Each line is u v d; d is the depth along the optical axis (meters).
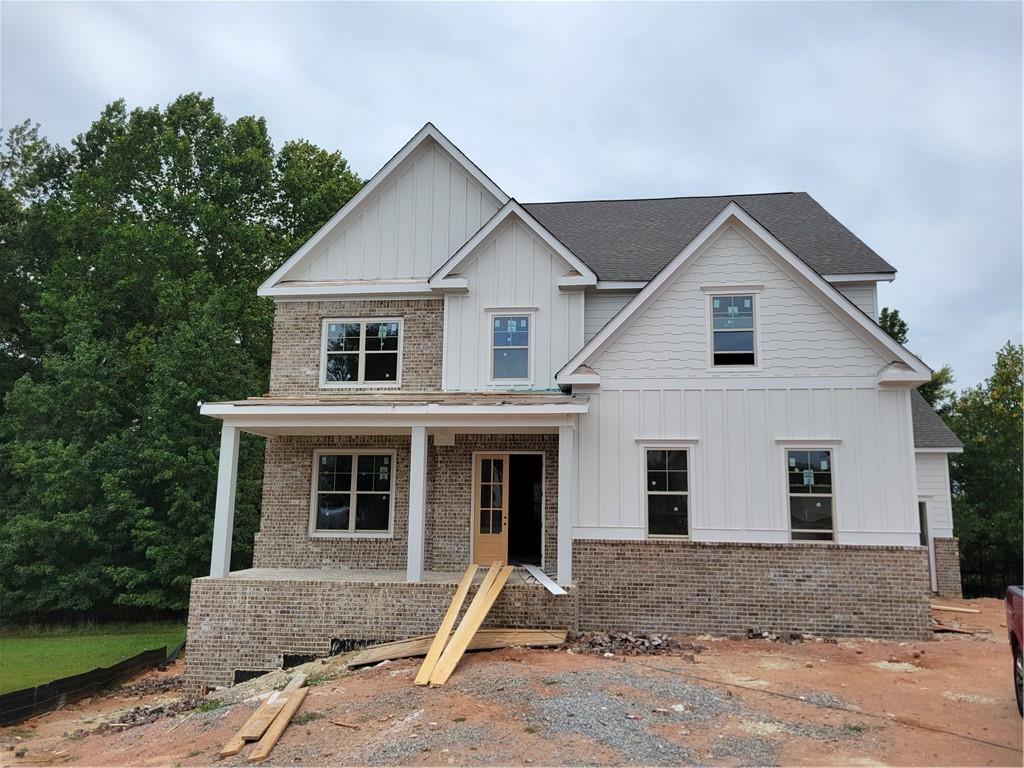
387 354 15.82
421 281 15.88
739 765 6.18
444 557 14.62
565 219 19.05
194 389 22.81
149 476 22.70
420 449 12.59
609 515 12.98
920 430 18.12
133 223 27.55
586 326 15.30
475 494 14.87
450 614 11.03
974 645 11.57
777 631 12.27
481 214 16.12
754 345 13.14
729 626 12.39
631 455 13.12
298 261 16.41
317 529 15.29
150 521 21.81
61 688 11.88
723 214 13.38
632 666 9.70
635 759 6.32
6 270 29.53
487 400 12.99
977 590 30.27
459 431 13.26
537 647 10.91
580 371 13.38
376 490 15.27
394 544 14.91
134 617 23.16
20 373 29.06
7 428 24.02
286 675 10.98
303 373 15.95
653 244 16.89
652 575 12.71
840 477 12.53
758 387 13.00
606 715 7.40
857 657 10.61
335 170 33.62
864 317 12.69
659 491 12.99
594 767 6.16
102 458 22.72
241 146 31.78
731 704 7.93
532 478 16.89
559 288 15.07
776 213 18.33
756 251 13.36
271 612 12.11
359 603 12.00
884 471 12.41
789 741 6.79
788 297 13.15
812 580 12.34
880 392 12.63
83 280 27.42
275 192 32.44
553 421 12.45
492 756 6.48
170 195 28.44
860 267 15.02
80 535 21.72
